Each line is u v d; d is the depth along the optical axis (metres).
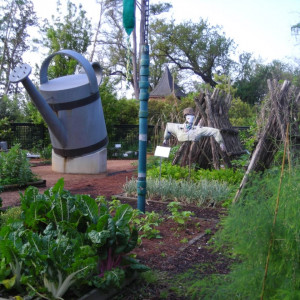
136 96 33.59
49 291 2.74
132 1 5.48
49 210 3.30
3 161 8.15
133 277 3.32
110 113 18.55
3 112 19.31
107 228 3.05
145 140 5.52
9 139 16.84
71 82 9.96
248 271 2.38
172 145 11.04
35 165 12.73
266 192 2.68
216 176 7.75
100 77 10.52
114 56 41.34
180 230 4.89
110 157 17.69
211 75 46.47
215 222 5.26
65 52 9.63
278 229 2.28
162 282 3.32
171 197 6.80
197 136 7.93
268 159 6.18
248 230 2.42
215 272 3.53
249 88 41.38
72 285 2.84
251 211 2.51
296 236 2.19
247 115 23.92
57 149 10.26
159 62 48.53
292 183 2.44
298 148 5.81
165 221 5.32
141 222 5.10
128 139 19.45
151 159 10.69
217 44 44.22
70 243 2.88
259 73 41.00
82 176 9.83
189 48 44.88
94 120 10.01
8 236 3.01
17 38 31.89
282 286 2.25
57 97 9.56
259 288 2.34
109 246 3.04
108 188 8.03
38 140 17.34
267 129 5.96
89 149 10.14
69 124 9.80
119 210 3.31
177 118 12.34
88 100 9.75
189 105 19.22
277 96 5.87
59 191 3.38
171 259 3.88
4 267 2.83
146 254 4.01
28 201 3.39
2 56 31.14
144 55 5.40
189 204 6.42
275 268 2.29
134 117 22.03
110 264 3.10
